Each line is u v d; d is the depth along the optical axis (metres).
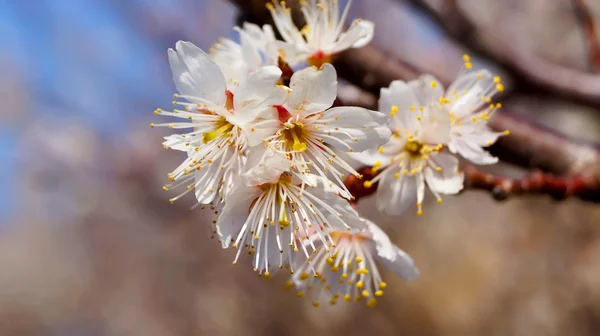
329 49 0.28
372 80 0.30
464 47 0.34
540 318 0.90
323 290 0.29
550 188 0.29
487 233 1.05
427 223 1.09
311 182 0.26
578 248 0.89
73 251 1.33
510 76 0.34
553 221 0.92
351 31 0.28
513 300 0.95
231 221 0.27
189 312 1.15
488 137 0.28
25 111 1.16
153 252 1.20
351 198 0.27
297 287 0.29
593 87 0.34
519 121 0.31
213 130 0.27
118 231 1.23
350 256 0.29
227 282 1.13
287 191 0.27
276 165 0.26
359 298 0.29
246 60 0.28
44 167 1.17
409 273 0.28
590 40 0.34
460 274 1.04
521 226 0.98
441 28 0.34
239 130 0.27
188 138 0.27
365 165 0.28
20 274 1.39
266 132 0.26
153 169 1.16
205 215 1.16
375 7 0.84
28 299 1.37
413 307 1.03
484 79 0.28
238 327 1.08
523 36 0.75
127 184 1.17
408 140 0.28
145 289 1.21
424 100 0.28
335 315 1.01
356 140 0.27
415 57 0.82
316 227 0.27
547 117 0.65
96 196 1.18
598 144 0.31
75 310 1.31
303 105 0.26
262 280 1.09
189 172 0.27
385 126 0.27
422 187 0.28
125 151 1.17
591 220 0.88
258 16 0.29
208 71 0.26
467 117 0.28
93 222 1.23
